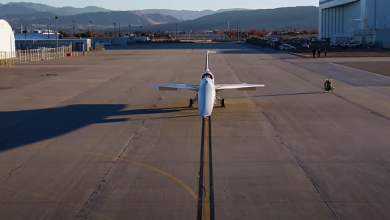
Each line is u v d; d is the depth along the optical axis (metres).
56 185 12.93
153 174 13.80
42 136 19.05
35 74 47.53
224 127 20.47
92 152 16.44
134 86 36.44
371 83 37.62
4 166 14.82
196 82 39.91
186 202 11.54
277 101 28.14
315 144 17.30
